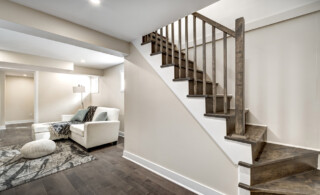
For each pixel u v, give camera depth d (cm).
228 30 150
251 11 204
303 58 165
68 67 417
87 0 149
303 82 166
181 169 194
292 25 171
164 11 168
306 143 165
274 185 135
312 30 160
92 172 222
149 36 240
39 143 275
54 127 370
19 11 157
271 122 186
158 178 207
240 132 145
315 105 160
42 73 486
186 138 189
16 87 660
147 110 237
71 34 193
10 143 358
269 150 162
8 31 231
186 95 184
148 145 236
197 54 258
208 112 174
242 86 141
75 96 560
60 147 333
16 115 659
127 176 212
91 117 440
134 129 260
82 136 321
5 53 317
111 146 344
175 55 246
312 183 137
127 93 274
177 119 198
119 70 459
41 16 170
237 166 148
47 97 495
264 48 190
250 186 135
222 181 159
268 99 188
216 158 163
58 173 218
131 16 179
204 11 247
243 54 139
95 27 207
